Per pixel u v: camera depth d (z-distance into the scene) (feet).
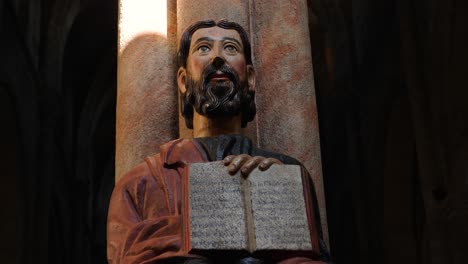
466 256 25.71
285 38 12.16
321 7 45.34
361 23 40.98
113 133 54.08
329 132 45.44
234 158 8.52
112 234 8.64
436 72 27.99
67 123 45.98
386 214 36.29
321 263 8.09
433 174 27.40
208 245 7.93
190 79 9.78
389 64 35.99
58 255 41.09
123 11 12.33
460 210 26.16
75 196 46.88
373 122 38.27
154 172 8.89
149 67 11.84
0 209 32.96
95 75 50.67
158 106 11.60
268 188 8.38
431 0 28.35
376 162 37.76
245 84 9.80
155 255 8.00
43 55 40.73
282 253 8.08
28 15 38.32
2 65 32.30
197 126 9.85
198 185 8.30
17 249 32.76
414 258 35.37
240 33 10.03
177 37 11.91
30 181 34.32
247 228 8.12
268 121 11.62
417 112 28.71
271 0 12.39
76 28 47.88
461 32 27.04
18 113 33.65
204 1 11.72
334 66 44.45
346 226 42.45
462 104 26.99
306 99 11.89
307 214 8.36
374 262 37.37
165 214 8.56
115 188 9.06
